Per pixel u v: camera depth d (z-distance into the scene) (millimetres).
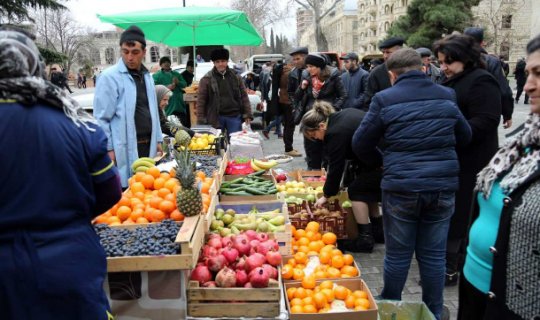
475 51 3518
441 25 29375
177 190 2924
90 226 1890
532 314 1627
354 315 2686
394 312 2877
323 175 5805
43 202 1681
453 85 3613
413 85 2869
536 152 1654
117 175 1982
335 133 3754
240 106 7305
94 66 49469
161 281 2480
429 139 2797
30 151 1659
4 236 1665
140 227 2758
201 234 2771
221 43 9984
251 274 2611
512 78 31719
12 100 1671
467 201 3666
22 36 1733
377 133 2973
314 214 4559
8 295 1665
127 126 4227
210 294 2545
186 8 7383
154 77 9523
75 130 1783
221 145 5293
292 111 9016
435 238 2984
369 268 4273
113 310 2500
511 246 1677
